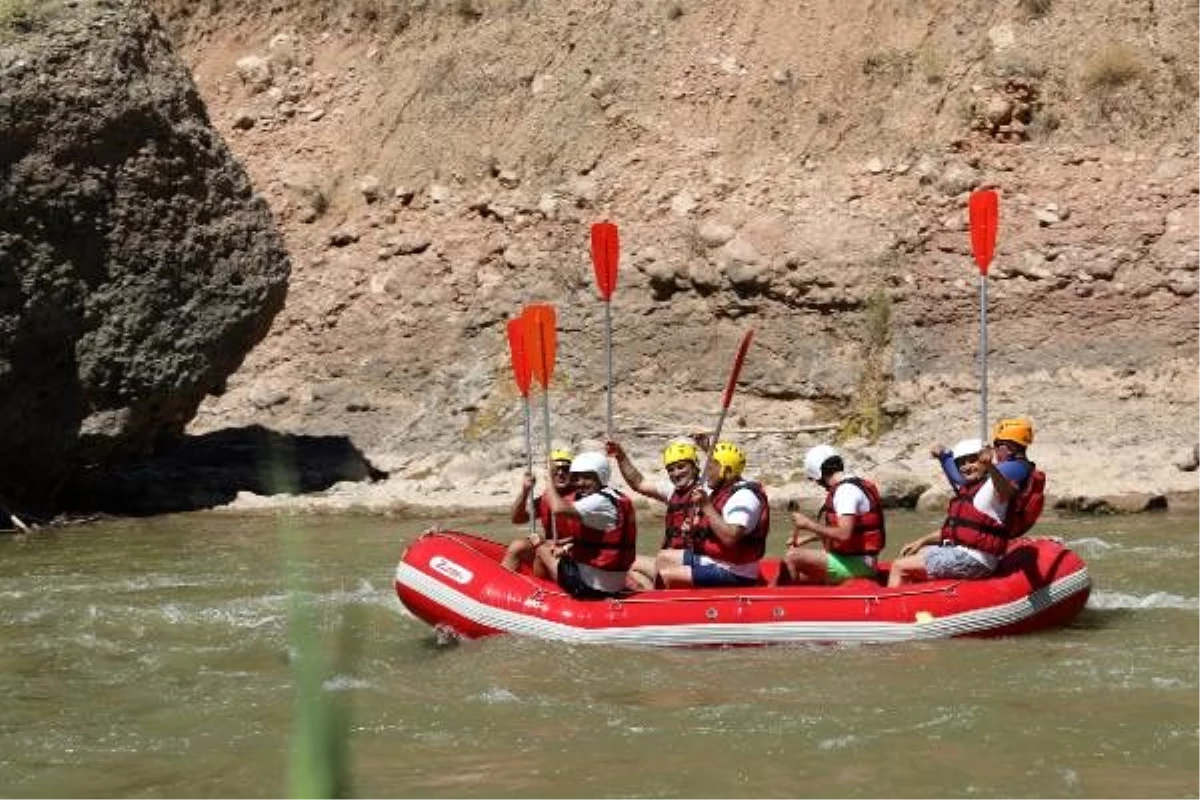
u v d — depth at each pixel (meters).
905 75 42.91
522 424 39.19
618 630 18.89
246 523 32.38
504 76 46.66
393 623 21.23
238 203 35.25
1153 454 32.94
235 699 16.95
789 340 39.41
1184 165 39.50
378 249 44.53
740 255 40.22
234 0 51.16
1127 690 16.47
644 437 38.31
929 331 38.41
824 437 37.62
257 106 48.81
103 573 26.22
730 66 44.66
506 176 44.56
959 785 13.16
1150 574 23.72
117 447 34.34
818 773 13.61
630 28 46.28
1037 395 36.25
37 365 33.00
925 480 32.44
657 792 13.17
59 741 15.36
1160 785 13.03
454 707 16.31
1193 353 36.19
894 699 16.28
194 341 34.38
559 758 14.30
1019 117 41.31
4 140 32.31
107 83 33.34
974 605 19.30
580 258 42.34
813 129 42.81
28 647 19.95
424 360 41.81
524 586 19.58
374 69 48.62
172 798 13.46
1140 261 37.88
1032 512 19.88
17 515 32.88
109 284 33.56
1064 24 42.56
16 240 32.44
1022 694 16.36
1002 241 39.06
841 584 20.06
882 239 39.88
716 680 17.36
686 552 19.92
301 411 41.28
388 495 34.62
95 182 33.25
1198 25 41.66
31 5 33.66
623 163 43.72
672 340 40.31
